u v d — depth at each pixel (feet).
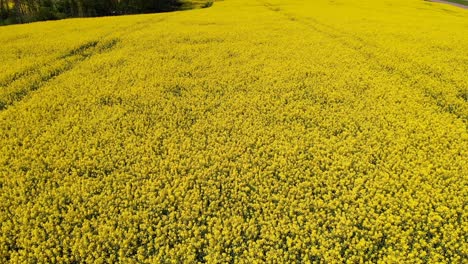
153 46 70.95
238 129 41.24
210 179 32.68
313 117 43.34
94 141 38.45
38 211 29.78
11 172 33.94
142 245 27.20
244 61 62.08
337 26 87.25
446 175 32.91
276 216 28.68
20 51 66.74
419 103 46.29
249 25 89.66
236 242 26.99
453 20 97.66
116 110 45.39
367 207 29.25
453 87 50.72
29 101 46.98
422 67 58.59
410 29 84.23
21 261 25.76
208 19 97.86
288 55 65.00
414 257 25.53
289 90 50.55
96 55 65.51
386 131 39.58
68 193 31.48
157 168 34.27
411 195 30.86
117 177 33.27
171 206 30.32
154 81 53.16
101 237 27.27
